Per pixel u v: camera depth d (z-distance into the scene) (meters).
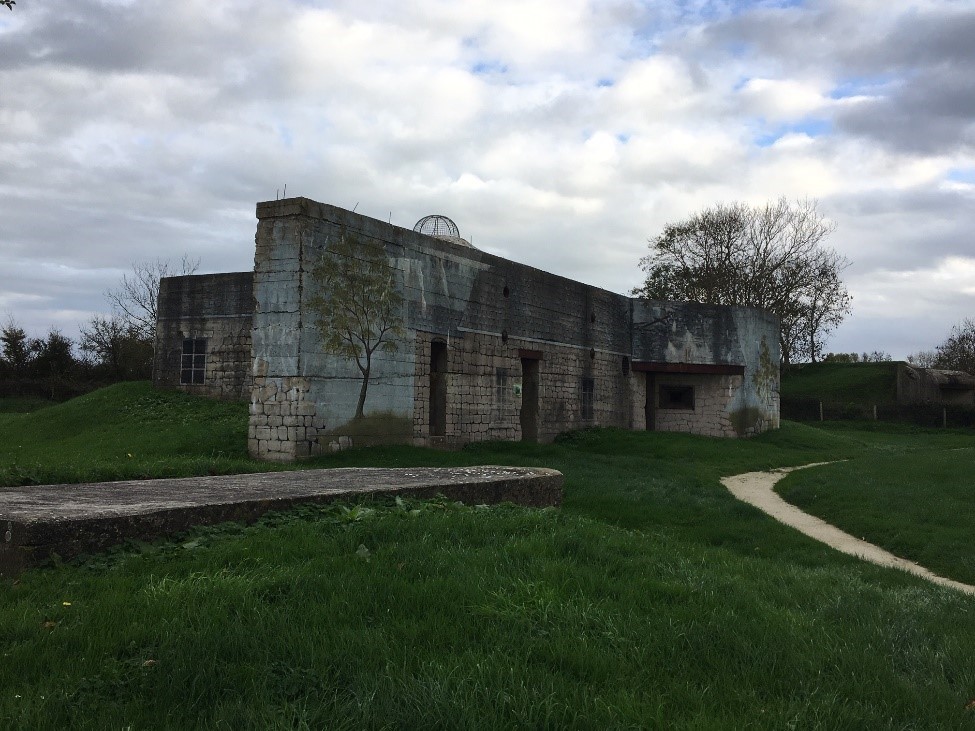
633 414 29.67
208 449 17.55
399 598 4.49
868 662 4.07
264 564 5.11
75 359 49.34
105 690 3.32
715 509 12.52
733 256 48.50
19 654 3.58
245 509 6.50
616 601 4.86
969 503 13.04
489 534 6.47
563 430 25.55
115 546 5.43
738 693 3.58
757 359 30.67
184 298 26.56
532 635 4.12
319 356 16.48
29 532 4.98
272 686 3.41
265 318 16.44
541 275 24.69
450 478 9.34
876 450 28.28
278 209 16.34
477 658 3.72
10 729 2.96
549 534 6.59
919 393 45.62
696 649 4.08
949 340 61.69
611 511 11.99
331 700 3.27
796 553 9.47
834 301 48.69
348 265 17.25
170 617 4.03
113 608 4.17
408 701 3.23
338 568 5.07
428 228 24.58
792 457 24.14
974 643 4.71
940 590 6.97
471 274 21.44
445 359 20.34
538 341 24.42
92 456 17.30
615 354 28.80
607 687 3.56
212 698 3.29
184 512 5.97
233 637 3.72
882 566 8.57
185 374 26.30
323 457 16.19
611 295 28.75
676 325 29.78
